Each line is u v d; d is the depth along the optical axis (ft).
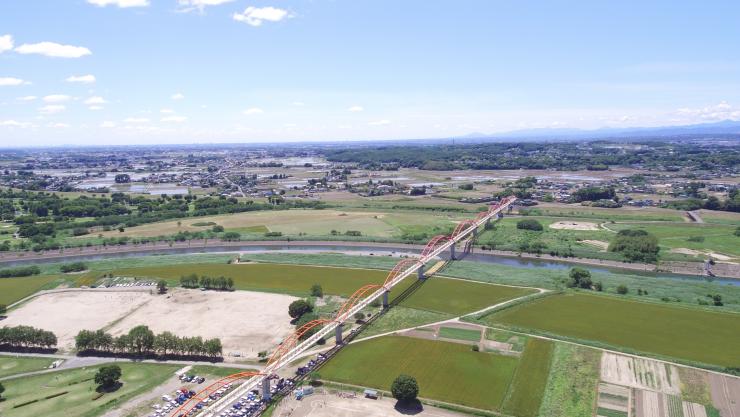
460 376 575.79
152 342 650.02
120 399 547.08
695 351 625.82
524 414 500.33
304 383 570.46
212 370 610.24
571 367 587.27
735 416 487.61
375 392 541.34
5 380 595.88
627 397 522.88
